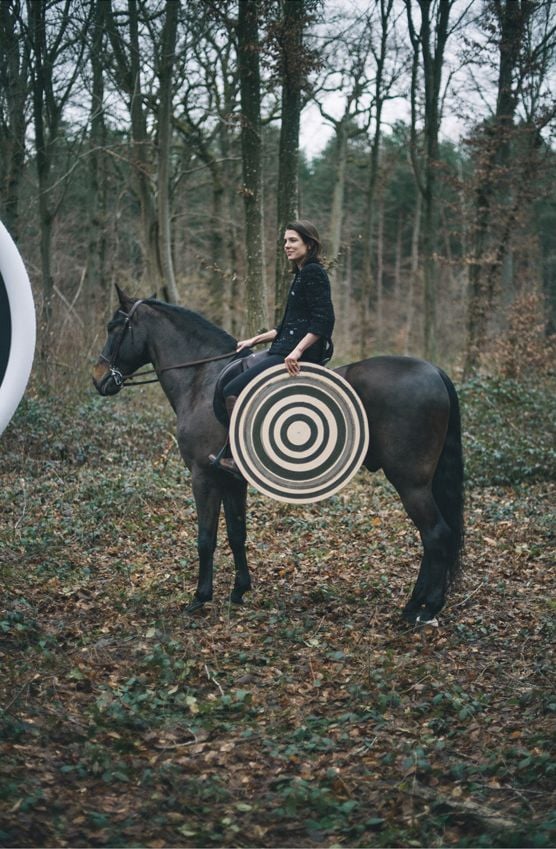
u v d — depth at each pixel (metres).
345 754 4.09
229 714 4.54
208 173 25.39
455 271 35.31
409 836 3.40
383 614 6.22
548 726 4.26
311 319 5.86
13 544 7.41
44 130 15.23
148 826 3.43
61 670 4.86
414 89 19.52
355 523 8.84
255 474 5.93
